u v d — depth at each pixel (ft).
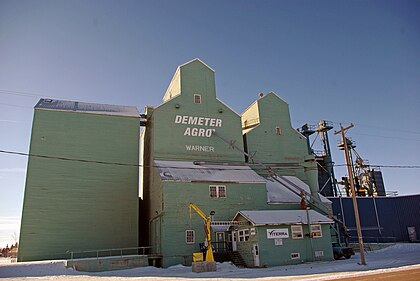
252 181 109.81
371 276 47.85
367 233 156.04
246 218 88.74
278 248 85.71
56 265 75.36
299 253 87.86
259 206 108.27
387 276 46.60
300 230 90.38
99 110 117.19
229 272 70.28
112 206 106.83
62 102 118.62
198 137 120.88
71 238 99.76
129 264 86.07
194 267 74.38
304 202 110.83
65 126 108.47
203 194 102.12
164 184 98.27
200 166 113.70
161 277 63.57
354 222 156.56
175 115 119.65
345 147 82.79
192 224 97.66
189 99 123.54
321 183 169.27
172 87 135.23
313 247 90.17
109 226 104.78
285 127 144.05
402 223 157.58
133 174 111.96
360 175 180.65
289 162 139.03
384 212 160.45
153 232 105.19
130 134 115.75
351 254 100.99
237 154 125.29
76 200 103.35
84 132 110.22
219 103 128.16
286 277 53.72
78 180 105.29
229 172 114.01
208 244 81.76
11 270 69.56
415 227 154.61
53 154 104.73
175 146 116.67
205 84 128.16
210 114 125.08
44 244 96.58
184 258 93.91
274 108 145.28
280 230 87.71
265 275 59.77
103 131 112.68
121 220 106.63
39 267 73.05
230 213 103.50
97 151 110.01
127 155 113.19
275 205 112.06
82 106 118.83
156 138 114.93
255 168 131.75
